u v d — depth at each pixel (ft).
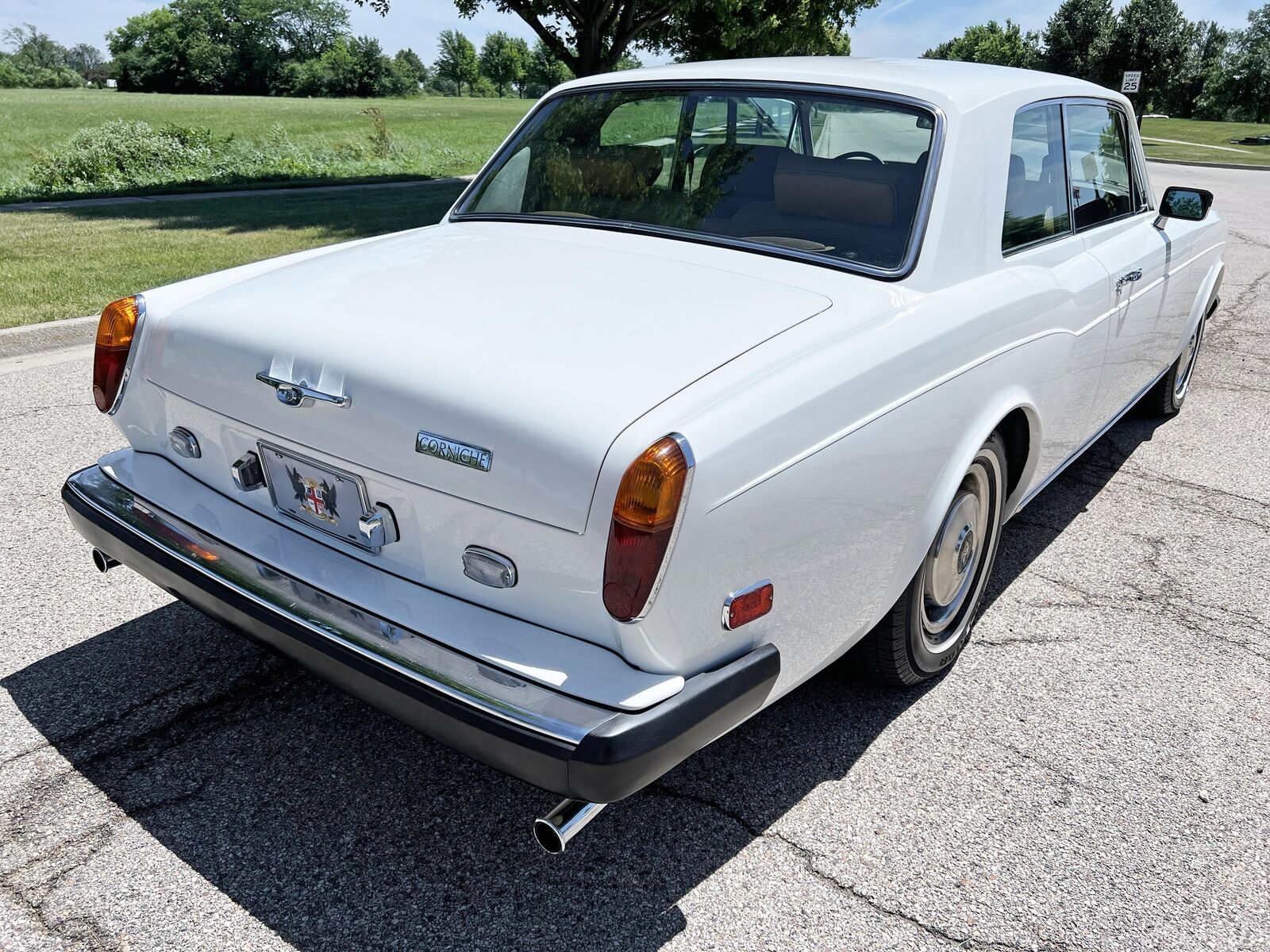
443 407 6.38
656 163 9.82
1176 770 8.73
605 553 5.89
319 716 9.18
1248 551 13.14
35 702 9.22
